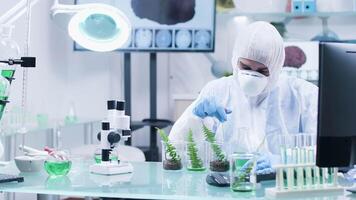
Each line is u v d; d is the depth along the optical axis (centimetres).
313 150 122
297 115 199
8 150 216
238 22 340
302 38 344
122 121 144
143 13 316
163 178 140
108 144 145
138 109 369
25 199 224
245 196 117
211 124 178
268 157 141
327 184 121
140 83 368
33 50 310
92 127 337
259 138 185
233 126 190
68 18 159
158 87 367
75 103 366
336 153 110
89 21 156
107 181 135
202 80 359
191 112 177
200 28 319
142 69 368
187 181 136
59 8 154
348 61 108
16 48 168
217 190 124
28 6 162
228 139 179
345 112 109
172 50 320
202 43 320
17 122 222
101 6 153
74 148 271
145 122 325
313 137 132
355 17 339
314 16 338
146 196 118
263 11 333
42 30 323
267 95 200
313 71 312
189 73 361
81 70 366
